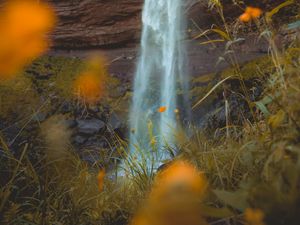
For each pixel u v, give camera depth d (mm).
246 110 3549
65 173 2707
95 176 2617
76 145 3951
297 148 1280
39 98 4312
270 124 1545
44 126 4012
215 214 1197
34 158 3381
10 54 873
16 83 4441
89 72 4574
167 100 4273
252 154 1615
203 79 4234
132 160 2975
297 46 2619
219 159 2045
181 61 4703
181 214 1001
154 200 1092
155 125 4180
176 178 1029
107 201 2195
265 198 1187
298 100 1502
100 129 4086
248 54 4406
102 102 4309
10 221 1984
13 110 4184
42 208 2123
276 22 4520
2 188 2141
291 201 1157
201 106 3973
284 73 1873
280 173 1222
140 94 4410
